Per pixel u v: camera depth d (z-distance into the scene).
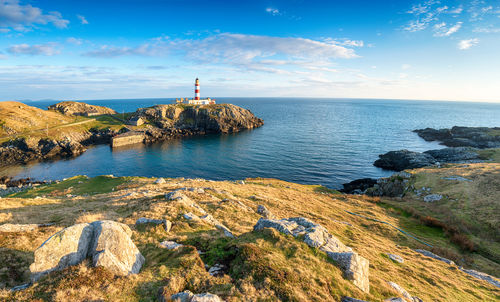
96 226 12.89
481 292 20.52
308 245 16.38
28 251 14.76
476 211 41.50
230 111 199.38
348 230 33.03
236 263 13.53
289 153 118.75
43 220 22.34
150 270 12.58
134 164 105.81
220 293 11.07
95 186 51.81
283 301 11.07
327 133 172.38
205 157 115.12
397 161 100.12
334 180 85.38
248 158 111.62
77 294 10.02
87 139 150.25
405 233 37.22
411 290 17.78
